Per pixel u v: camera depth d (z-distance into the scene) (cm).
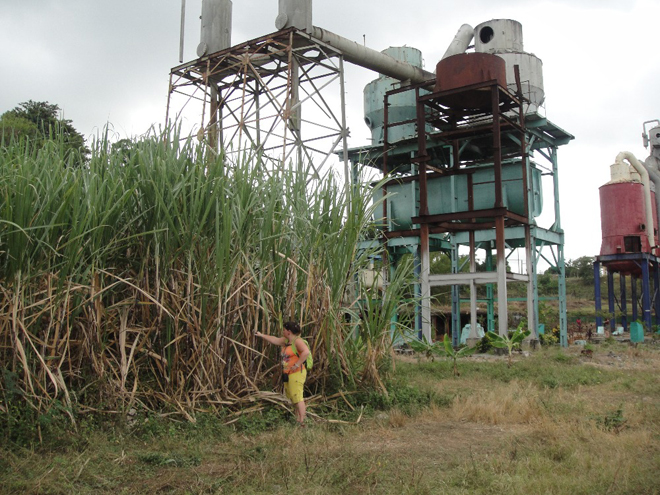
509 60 3077
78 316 825
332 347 1038
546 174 3244
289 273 1037
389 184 3325
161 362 896
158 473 662
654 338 3431
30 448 700
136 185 853
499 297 2388
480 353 2455
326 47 2270
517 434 907
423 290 2500
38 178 769
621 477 654
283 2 2256
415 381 1494
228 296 933
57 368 770
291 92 2220
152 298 838
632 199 3806
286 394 922
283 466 676
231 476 652
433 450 812
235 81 2470
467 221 3011
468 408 1073
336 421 941
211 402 884
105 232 846
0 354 758
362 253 1153
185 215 884
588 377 1592
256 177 1004
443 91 2459
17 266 741
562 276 3153
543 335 3117
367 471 674
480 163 3106
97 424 788
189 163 942
